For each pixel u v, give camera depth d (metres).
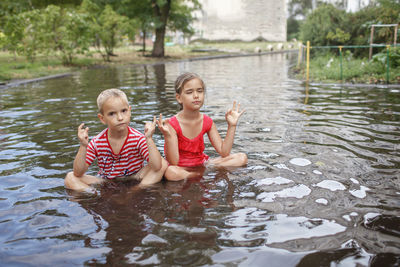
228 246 1.77
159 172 2.80
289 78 10.67
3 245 1.82
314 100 6.49
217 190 2.53
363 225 1.97
